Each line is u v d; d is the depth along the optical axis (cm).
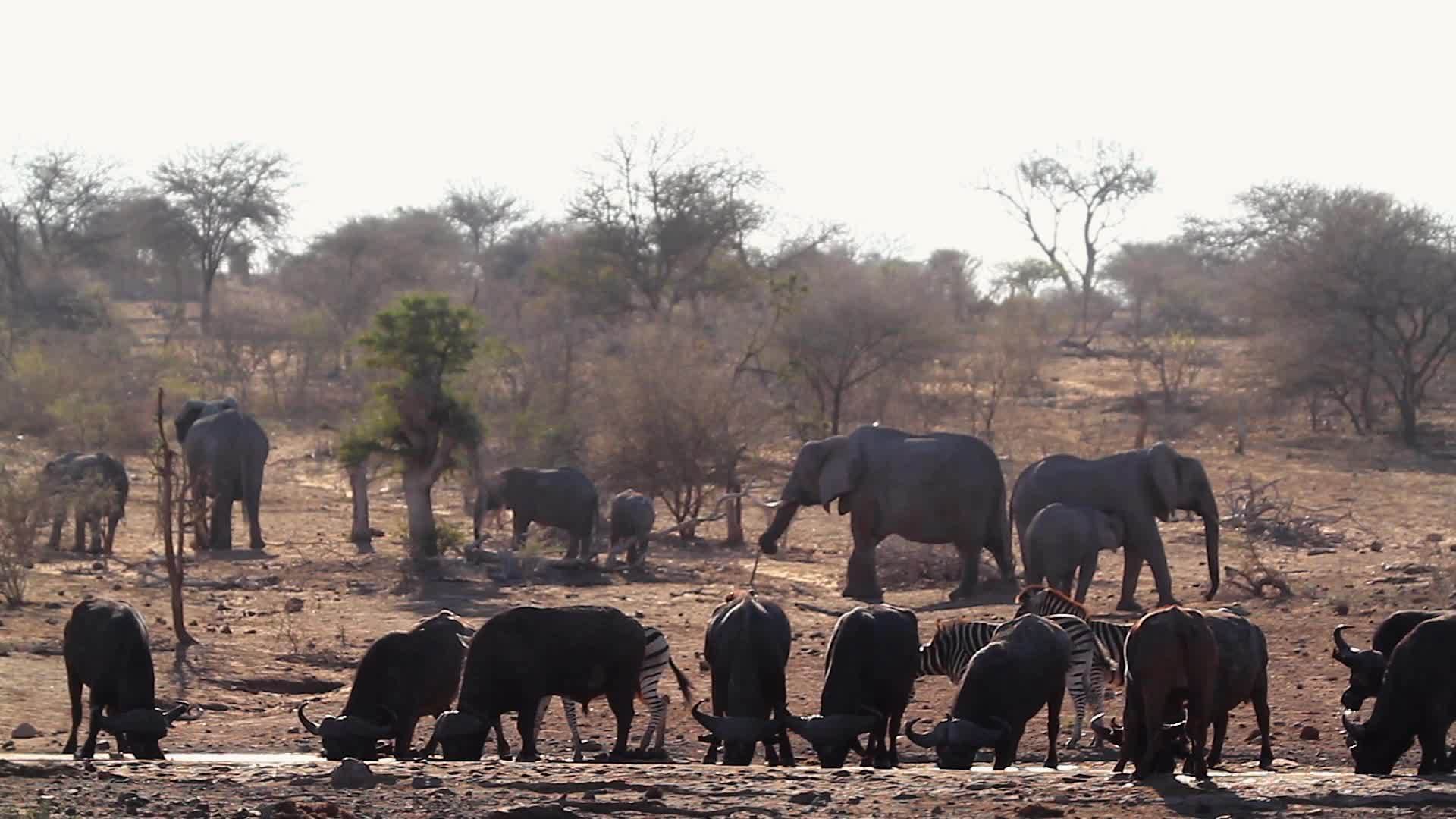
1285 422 14638
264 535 9238
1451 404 15388
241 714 4678
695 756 4147
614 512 8006
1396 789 2870
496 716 3838
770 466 11381
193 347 17588
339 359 16838
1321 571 7544
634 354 10506
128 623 3778
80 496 7906
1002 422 13612
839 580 7888
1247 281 15800
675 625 6153
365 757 3634
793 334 13625
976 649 3988
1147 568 7975
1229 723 4347
